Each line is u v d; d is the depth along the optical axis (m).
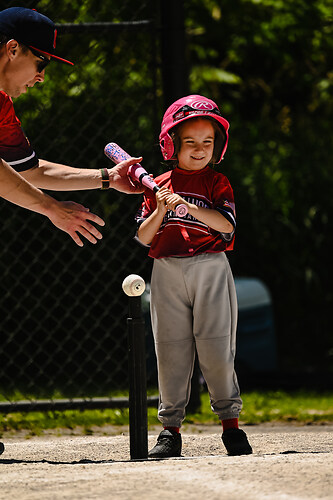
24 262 17.75
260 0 24.95
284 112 27.95
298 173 25.97
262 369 20.58
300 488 6.18
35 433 11.67
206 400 15.56
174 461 7.66
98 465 7.64
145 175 8.89
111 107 16.09
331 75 28.25
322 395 17.81
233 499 5.93
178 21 13.01
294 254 26.28
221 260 8.52
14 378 17.78
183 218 8.46
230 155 25.28
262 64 30.19
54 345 18.48
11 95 9.01
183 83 13.02
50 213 8.63
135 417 8.08
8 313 16.64
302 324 26.78
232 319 8.59
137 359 8.10
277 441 9.91
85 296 18.44
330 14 26.41
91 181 9.30
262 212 25.62
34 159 9.31
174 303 8.48
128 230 17.11
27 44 8.62
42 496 6.19
